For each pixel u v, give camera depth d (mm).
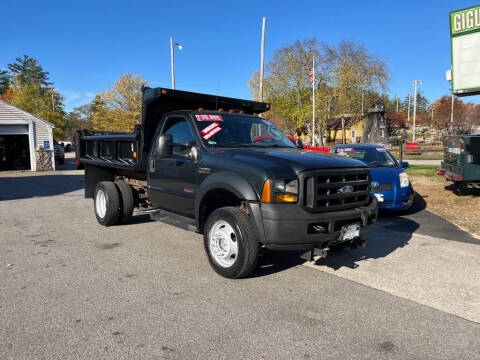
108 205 6734
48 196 11617
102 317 3379
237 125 5496
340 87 42844
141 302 3699
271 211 3846
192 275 4477
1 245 5801
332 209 4047
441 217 7957
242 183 4070
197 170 4863
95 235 6430
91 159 7926
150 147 6148
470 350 2885
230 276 4270
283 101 47094
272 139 5625
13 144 26562
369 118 53625
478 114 60938
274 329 3186
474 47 14641
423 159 26766
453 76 15328
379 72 43094
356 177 4359
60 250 5523
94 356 2766
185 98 5828
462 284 4238
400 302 3754
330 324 3283
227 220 4195
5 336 3047
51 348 2869
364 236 6406
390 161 8930
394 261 5051
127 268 4719
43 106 46844
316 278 4406
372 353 2832
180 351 2840
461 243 5949
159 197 5797
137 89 47875
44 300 3740
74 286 4113
